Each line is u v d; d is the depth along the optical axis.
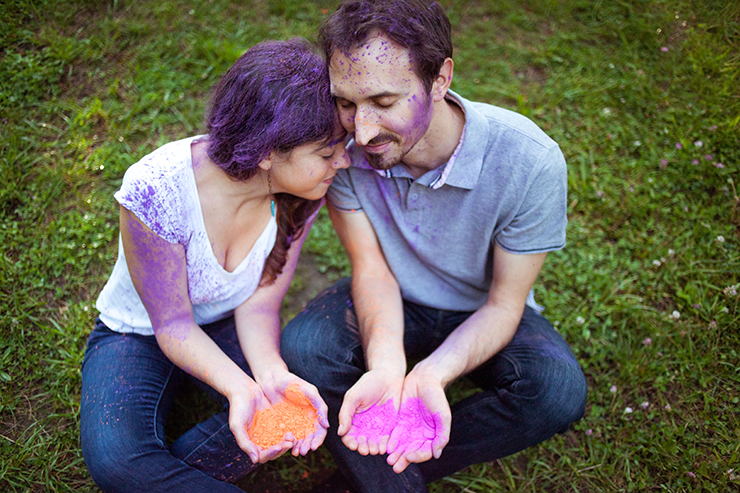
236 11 3.27
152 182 1.48
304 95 1.43
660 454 2.02
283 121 1.42
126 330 1.80
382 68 1.31
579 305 2.44
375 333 1.75
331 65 1.37
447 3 3.43
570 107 3.06
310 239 2.64
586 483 2.00
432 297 1.93
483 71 3.20
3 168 2.58
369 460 1.68
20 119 2.79
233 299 1.82
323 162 1.54
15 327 2.21
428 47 1.33
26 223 2.50
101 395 1.66
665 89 3.12
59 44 3.01
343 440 1.56
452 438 1.73
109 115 2.85
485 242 1.74
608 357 2.30
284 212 1.74
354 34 1.29
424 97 1.40
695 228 2.59
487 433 1.71
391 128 1.41
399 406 1.61
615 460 2.03
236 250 1.74
